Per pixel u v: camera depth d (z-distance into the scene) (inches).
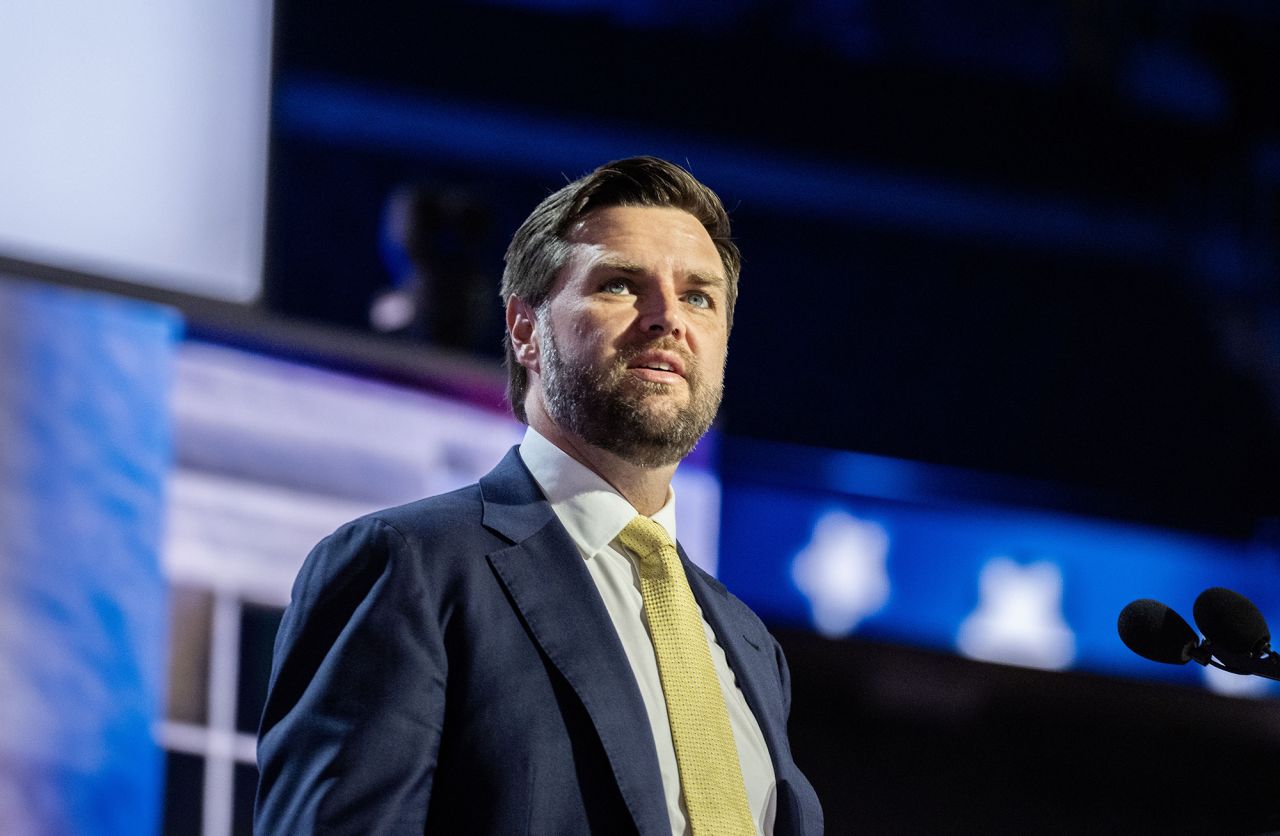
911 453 724.0
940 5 779.4
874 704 525.3
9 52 369.1
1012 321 754.2
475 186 703.1
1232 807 553.0
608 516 229.3
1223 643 227.0
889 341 739.4
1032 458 733.3
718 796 210.5
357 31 691.4
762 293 734.5
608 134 733.9
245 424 371.9
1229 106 795.4
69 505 332.2
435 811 200.4
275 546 372.2
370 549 212.1
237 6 416.5
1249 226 784.9
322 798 193.0
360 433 395.9
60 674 323.6
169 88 399.2
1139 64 791.7
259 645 364.2
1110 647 665.0
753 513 625.0
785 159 756.0
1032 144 778.2
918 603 639.1
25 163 369.1
